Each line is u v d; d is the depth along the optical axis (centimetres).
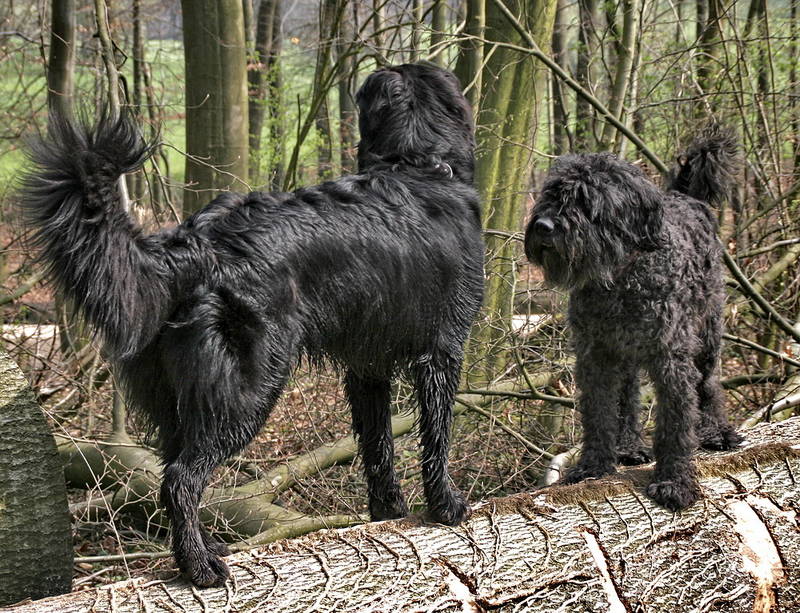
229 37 689
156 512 498
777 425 446
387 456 392
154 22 1398
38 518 340
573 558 335
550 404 683
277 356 309
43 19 759
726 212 738
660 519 356
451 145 375
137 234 290
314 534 343
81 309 292
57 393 678
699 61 840
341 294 326
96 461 567
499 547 336
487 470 622
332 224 324
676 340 370
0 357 345
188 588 303
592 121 786
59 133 278
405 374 375
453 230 358
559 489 373
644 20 732
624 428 439
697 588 339
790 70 820
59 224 276
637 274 370
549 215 369
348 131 1305
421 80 377
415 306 347
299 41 1291
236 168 708
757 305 619
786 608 347
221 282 297
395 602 304
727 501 368
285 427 649
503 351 666
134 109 709
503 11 550
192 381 294
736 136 435
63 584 348
